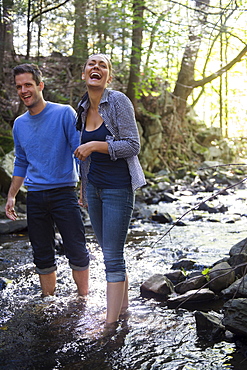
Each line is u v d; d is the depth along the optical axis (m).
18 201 6.62
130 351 2.06
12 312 2.64
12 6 9.48
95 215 2.54
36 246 2.90
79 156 2.29
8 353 2.08
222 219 6.08
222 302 2.73
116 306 2.42
